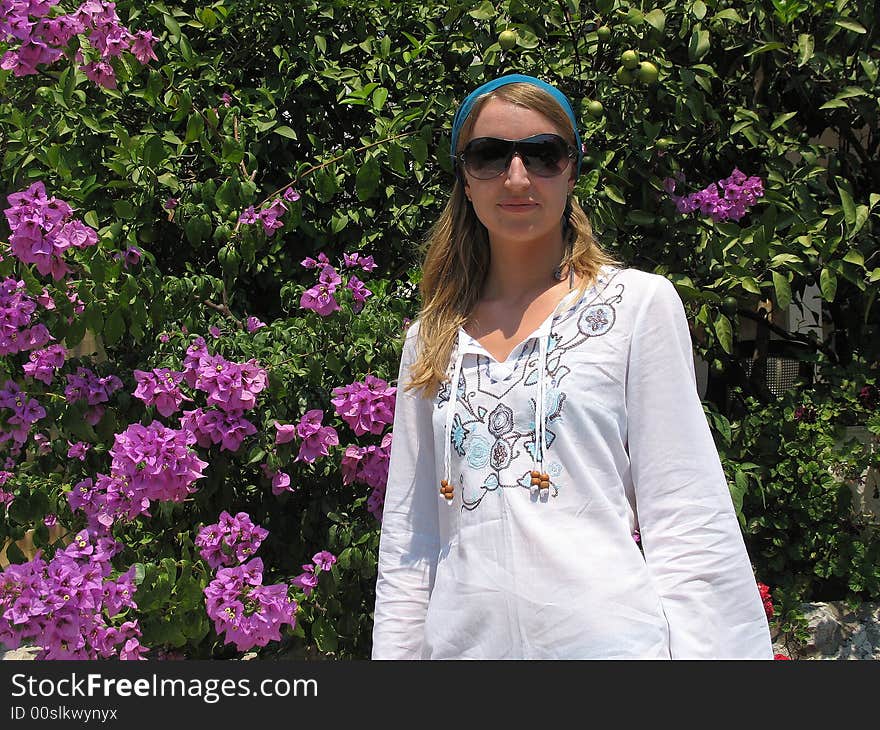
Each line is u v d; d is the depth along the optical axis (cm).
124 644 240
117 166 284
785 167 331
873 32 339
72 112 297
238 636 236
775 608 329
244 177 294
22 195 248
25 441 290
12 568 233
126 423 280
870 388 356
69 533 298
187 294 276
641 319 136
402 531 156
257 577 242
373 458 258
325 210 331
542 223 147
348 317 265
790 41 332
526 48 303
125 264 273
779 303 285
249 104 317
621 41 299
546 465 133
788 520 332
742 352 425
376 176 294
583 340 137
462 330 149
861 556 333
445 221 163
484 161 148
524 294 151
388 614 153
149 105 315
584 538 130
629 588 127
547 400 135
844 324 388
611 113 307
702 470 132
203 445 255
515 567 131
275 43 333
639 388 134
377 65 325
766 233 293
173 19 309
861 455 338
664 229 314
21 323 259
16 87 317
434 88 323
